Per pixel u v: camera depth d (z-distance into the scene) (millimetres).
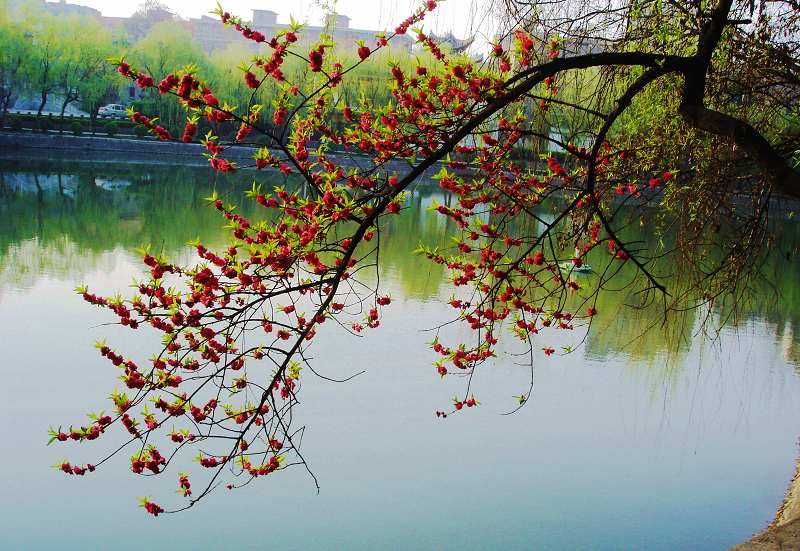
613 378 11984
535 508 7934
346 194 3449
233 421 9469
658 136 5371
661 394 11398
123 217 24984
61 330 12320
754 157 3723
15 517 7266
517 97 3502
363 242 22109
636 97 5449
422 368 11750
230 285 3402
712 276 5875
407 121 3713
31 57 42844
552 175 4324
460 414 10242
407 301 15352
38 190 29516
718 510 8125
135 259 18625
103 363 10977
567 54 5074
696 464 9188
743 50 5262
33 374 10438
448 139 3443
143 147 46562
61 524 7246
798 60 5258
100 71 46562
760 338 14539
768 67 5289
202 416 3676
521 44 3836
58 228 22234
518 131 3969
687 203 5578
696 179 5359
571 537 7430
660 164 5383
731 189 5641
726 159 5277
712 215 5543
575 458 9219
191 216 26000
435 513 7770
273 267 3336
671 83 5164
